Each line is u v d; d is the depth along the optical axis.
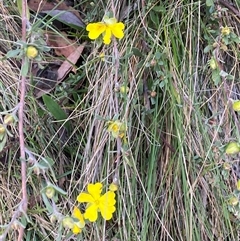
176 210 0.24
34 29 0.21
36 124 0.24
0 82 0.24
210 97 0.24
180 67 0.24
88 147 0.24
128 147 0.22
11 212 0.23
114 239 0.23
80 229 0.21
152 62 0.23
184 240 0.23
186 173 0.22
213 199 0.24
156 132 0.24
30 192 0.24
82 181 0.24
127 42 0.24
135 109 0.23
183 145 0.23
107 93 0.24
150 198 0.23
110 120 0.22
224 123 0.24
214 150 0.22
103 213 0.21
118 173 0.22
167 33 0.24
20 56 0.19
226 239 0.24
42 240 0.23
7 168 0.24
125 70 0.23
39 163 0.20
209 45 0.24
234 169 0.24
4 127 0.19
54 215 0.19
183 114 0.23
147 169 0.24
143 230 0.22
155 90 0.24
